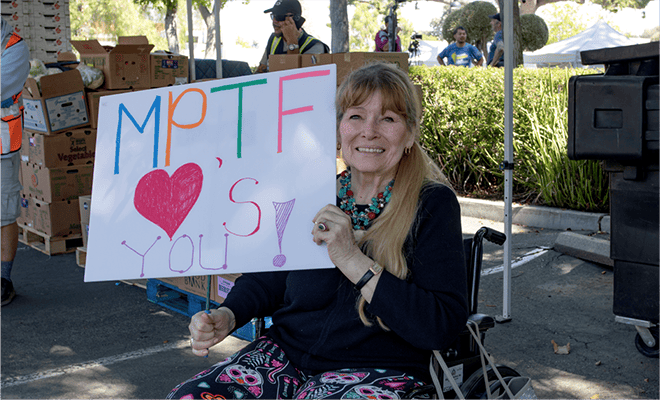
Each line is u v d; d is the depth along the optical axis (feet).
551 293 15.26
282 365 6.41
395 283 5.64
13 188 14.83
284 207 5.90
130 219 6.26
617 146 9.55
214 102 6.28
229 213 6.02
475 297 7.08
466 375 6.72
